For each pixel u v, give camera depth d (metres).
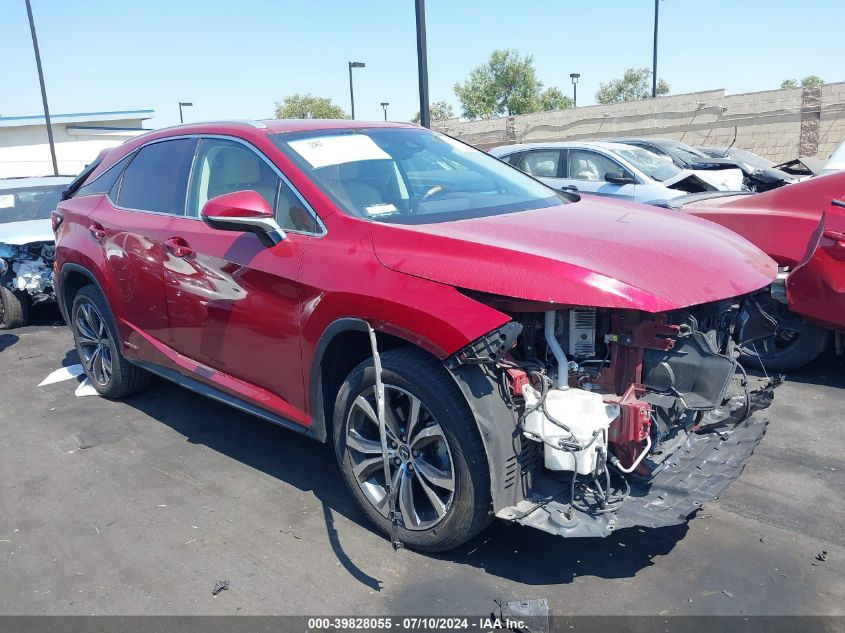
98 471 4.06
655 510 2.67
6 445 4.50
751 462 3.84
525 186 4.10
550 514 2.70
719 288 2.84
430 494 2.94
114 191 4.82
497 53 50.25
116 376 5.03
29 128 34.38
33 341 7.34
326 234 3.24
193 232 3.90
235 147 3.86
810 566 2.92
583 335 2.79
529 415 2.72
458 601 2.77
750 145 24.16
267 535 3.30
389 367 2.92
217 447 4.32
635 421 2.63
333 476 3.88
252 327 3.54
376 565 3.02
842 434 4.14
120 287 4.55
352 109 23.59
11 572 3.11
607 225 3.26
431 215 3.31
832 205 4.48
